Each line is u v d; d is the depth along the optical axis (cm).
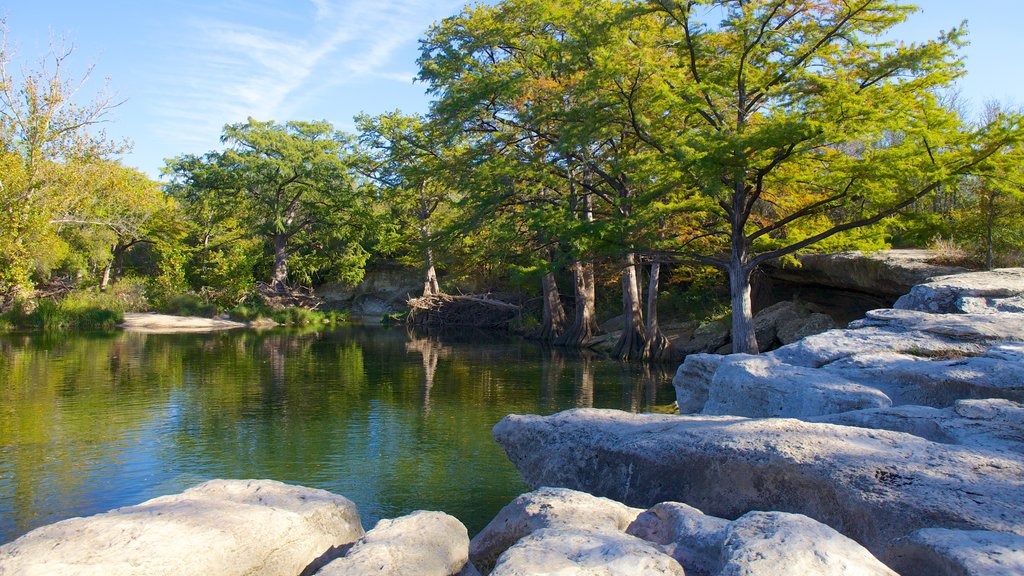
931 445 606
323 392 2014
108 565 403
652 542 501
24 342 3328
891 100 1894
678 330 3491
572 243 2402
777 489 600
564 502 570
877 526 514
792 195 2275
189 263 5766
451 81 3556
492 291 5262
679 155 1916
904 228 2219
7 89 3384
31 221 3481
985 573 376
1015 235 1941
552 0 2994
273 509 525
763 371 975
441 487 1107
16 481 1109
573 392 2069
